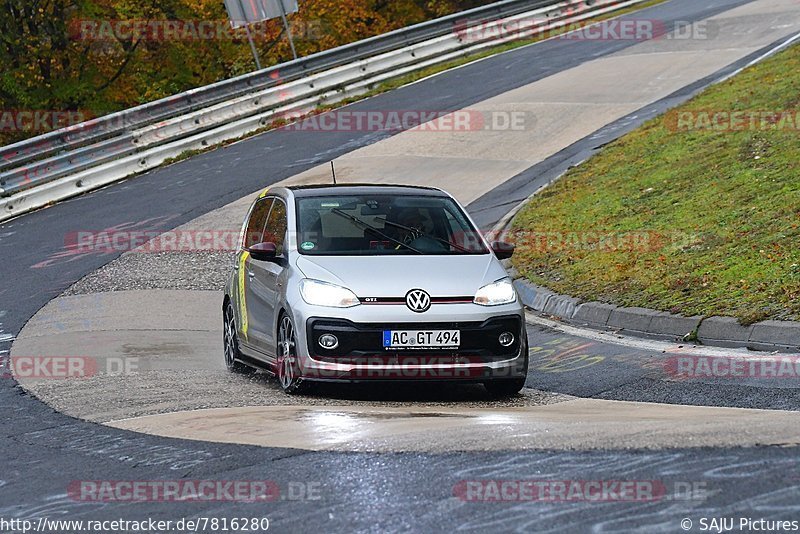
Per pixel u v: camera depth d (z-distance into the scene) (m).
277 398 31.27
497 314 30.72
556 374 35.47
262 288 34.62
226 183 80.69
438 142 86.12
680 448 20.52
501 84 104.75
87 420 28.80
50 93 146.88
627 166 67.25
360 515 17.59
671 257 47.69
